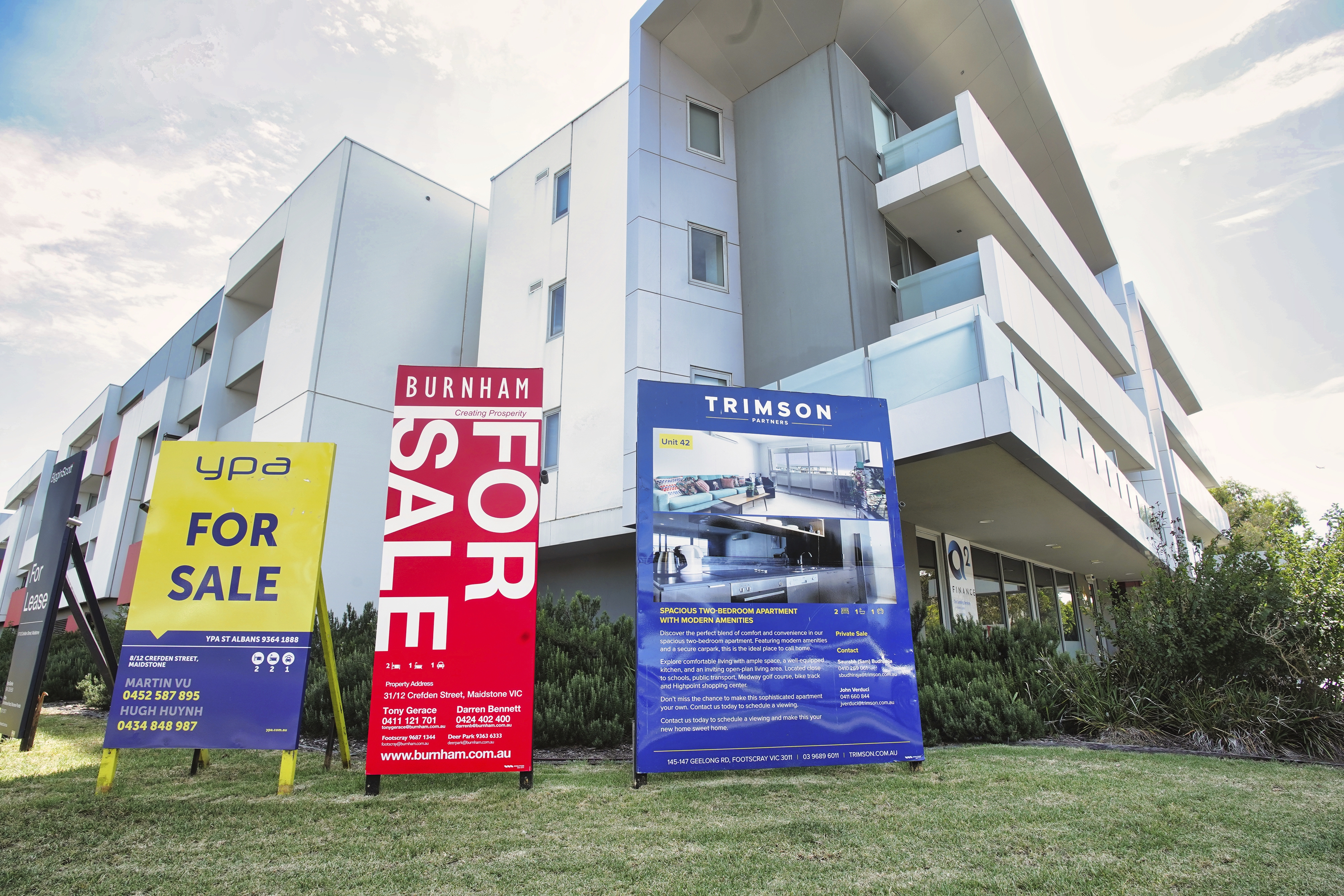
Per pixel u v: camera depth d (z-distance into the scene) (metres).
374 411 16.08
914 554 14.12
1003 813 4.36
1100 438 17.25
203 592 5.12
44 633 6.47
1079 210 22.05
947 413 8.80
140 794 4.80
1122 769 5.66
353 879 3.33
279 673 5.02
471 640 5.13
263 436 16.48
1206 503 27.00
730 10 13.87
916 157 13.73
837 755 5.42
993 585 17.92
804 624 5.61
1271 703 6.92
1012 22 15.11
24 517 44.00
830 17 13.82
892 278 13.85
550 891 3.20
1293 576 7.82
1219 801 4.62
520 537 5.36
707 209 14.25
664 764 5.14
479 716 5.02
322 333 15.56
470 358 18.17
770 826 4.11
